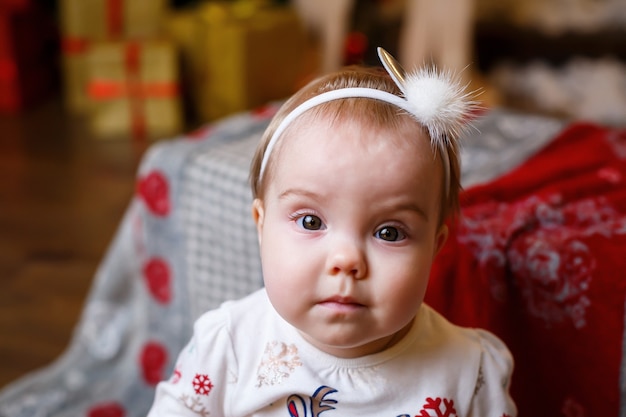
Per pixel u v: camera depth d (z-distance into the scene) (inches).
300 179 26.8
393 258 26.8
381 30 114.8
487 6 110.7
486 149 54.4
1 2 116.1
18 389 58.5
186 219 52.7
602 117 105.1
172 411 31.9
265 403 30.2
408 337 30.8
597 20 105.0
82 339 61.6
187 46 111.6
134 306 60.4
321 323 27.0
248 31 106.3
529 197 45.4
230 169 50.3
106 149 105.0
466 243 41.3
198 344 31.6
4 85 117.9
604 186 47.3
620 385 39.3
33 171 98.0
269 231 28.1
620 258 39.8
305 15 113.8
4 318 68.6
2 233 83.0
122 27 114.2
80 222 85.6
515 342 41.3
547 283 40.0
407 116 27.6
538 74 109.2
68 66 116.9
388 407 30.0
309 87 29.8
